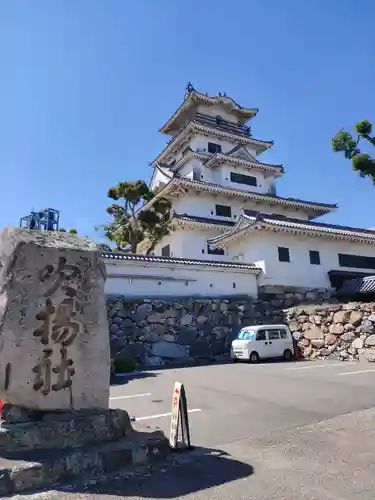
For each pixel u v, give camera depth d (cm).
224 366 1458
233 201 2972
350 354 1523
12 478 355
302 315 1789
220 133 3278
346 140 921
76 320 475
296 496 347
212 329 1788
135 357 1559
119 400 835
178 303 1742
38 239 488
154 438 458
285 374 1180
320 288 2222
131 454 422
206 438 543
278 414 673
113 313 1579
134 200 2400
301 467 418
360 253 2511
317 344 1675
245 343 1603
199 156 3092
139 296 1705
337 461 432
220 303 1855
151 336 1630
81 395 459
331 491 356
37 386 438
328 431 554
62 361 456
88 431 436
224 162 3070
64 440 418
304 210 3234
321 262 2309
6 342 433
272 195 3048
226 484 376
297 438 526
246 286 2027
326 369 1264
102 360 482
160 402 805
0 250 482
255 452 473
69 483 374
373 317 1462
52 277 471
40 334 450
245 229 2120
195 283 1872
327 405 729
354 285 2197
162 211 2502
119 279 1678
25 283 455
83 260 499
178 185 2714
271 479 387
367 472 397
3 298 445
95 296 499
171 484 377
